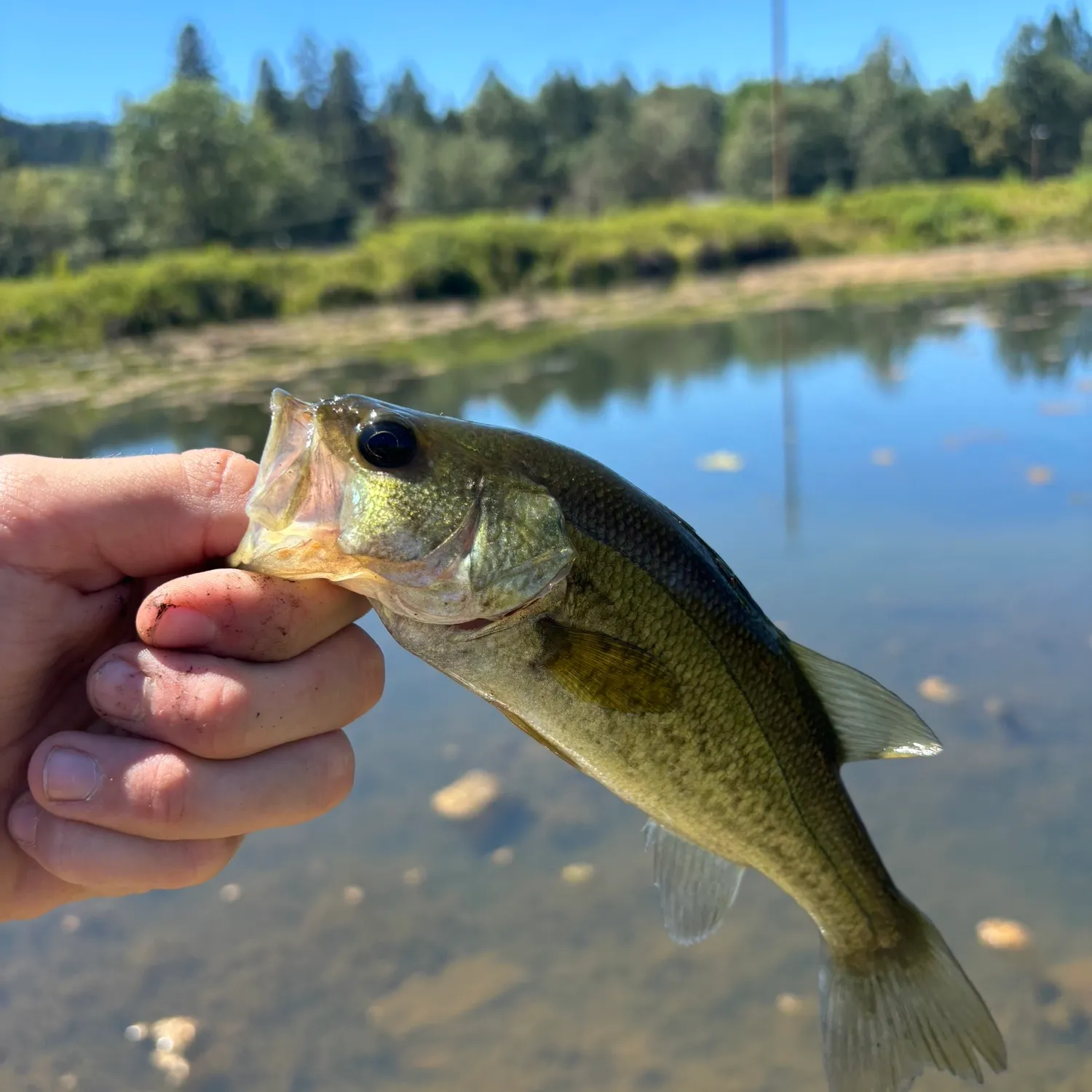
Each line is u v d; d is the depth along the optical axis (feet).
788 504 2.47
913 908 0.85
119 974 1.14
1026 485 2.49
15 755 0.67
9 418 4.33
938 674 1.63
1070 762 1.39
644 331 6.27
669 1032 1.06
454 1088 1.01
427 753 1.53
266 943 1.18
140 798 0.60
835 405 3.57
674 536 0.78
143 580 0.69
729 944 1.17
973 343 4.68
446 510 0.69
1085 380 3.62
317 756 0.65
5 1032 1.07
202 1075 1.02
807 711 0.83
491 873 1.29
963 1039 0.80
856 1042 0.83
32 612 0.65
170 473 0.68
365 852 1.32
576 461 0.76
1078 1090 0.97
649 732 0.75
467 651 0.72
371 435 0.68
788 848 0.82
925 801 1.34
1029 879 1.20
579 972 1.13
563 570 0.72
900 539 2.19
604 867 1.29
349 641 0.68
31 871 0.69
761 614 0.82
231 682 0.62
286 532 0.65
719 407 3.68
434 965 1.15
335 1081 1.01
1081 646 1.68
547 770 1.49
